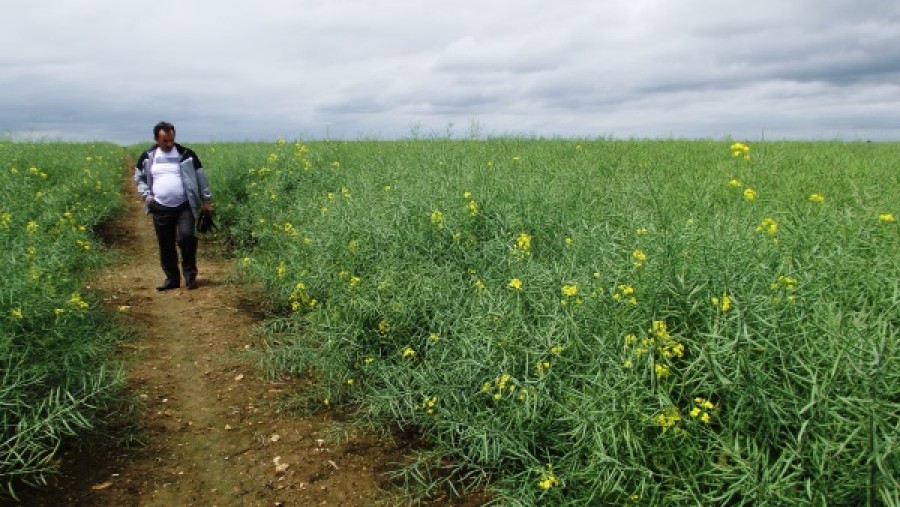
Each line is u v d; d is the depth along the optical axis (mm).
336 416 4727
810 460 2883
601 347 3574
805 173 8789
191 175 7902
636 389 3246
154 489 3830
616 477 3199
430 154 10258
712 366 3201
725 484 3029
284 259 7348
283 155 12078
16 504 3562
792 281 3533
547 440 3746
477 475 3914
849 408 2795
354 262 6031
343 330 5094
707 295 3709
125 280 8172
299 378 5340
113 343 5758
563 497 3389
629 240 4988
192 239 7855
